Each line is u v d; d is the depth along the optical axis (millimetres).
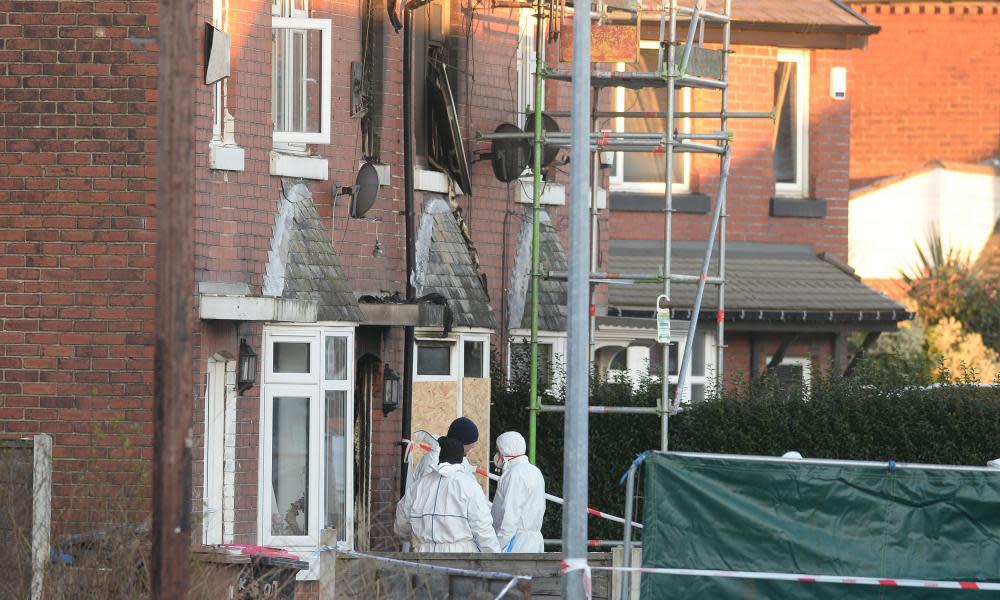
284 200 56156
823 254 95250
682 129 92750
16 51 50406
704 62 65375
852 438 63125
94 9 50188
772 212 94062
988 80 121938
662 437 60406
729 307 86438
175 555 34125
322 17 58375
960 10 122188
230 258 53094
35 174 50250
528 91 69688
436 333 62406
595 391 66250
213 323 52000
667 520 40188
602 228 76438
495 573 42375
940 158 121812
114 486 48031
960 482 40188
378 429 61000
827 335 91125
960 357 101500
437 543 49188
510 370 68375
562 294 69688
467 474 49562
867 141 121812
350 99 59312
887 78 121750
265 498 54594
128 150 50000
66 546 41844
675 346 85938
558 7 66812
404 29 61438
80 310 49969
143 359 49719
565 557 38375
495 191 67688
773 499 40219
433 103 64562
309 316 53344
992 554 40031
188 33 34531
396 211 61656
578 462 38562
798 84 96250
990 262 119500
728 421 64375
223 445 53250
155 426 34312
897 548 40094
